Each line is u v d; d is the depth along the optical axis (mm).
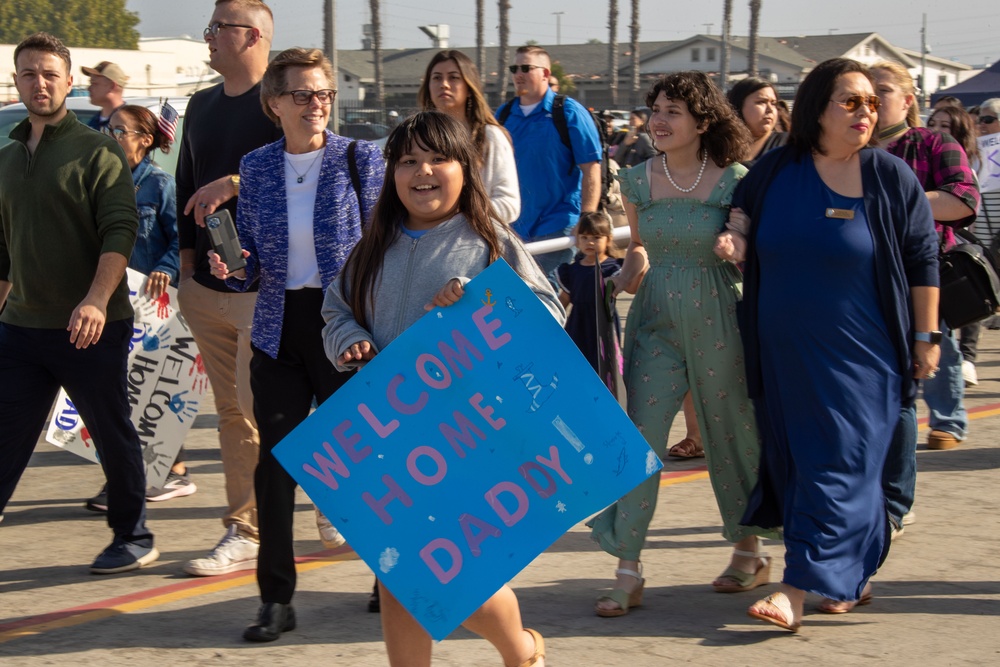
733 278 4535
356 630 4414
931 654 4086
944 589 4711
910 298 4273
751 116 6398
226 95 5188
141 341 6105
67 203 4824
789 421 4215
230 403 5270
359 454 3328
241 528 5191
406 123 3475
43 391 4992
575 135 7059
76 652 4230
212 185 4836
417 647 3533
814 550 4078
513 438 3311
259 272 4465
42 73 4797
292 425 4340
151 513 6082
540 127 7109
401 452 3326
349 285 3641
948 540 5316
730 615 4488
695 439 6918
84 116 10219
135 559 5148
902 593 4672
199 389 6219
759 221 4281
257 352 4395
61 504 6297
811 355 4160
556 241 6969
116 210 4840
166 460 6145
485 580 3279
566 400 3303
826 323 4141
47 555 5414
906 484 5012
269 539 4312
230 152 5105
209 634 4387
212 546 5516
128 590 4902
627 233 7785
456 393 3330
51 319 4895
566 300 6566
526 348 3318
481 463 3312
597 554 5258
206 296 5164
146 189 6355
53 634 4406
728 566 4938
